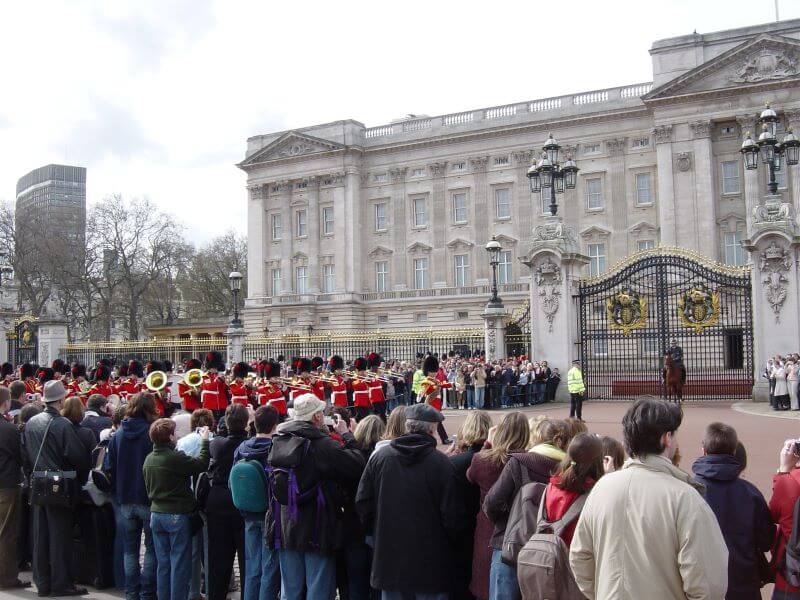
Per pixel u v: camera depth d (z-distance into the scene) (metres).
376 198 89.38
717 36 72.00
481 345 50.69
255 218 94.44
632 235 75.88
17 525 12.66
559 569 6.62
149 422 11.57
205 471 11.00
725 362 37.78
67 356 51.31
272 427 10.19
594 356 36.62
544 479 7.74
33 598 11.95
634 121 76.50
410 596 8.46
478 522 8.51
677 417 5.87
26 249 92.38
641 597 5.39
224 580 10.65
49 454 11.85
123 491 11.23
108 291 101.69
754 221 32.47
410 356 49.69
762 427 24.89
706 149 71.19
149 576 11.30
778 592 7.31
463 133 83.88
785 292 31.69
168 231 101.19
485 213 83.06
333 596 9.37
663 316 34.56
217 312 116.88
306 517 9.09
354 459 9.29
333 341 47.03
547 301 35.75
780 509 7.37
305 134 90.69
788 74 68.06
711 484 7.47
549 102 81.31
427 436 8.70
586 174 78.31
